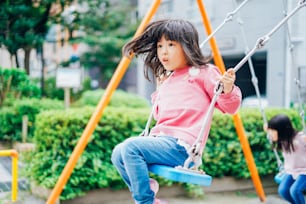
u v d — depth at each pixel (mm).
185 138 2348
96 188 5215
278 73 9539
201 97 2459
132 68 17891
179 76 2568
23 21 11492
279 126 4055
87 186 5113
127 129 5336
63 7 12633
